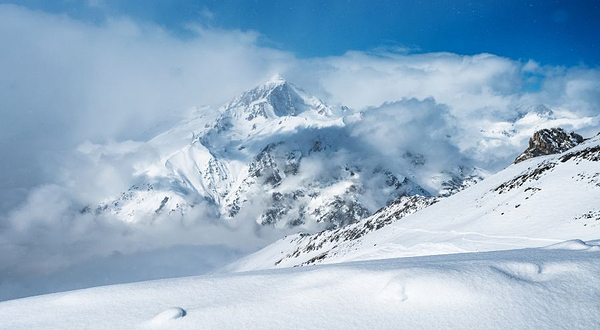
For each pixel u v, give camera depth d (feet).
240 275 37.96
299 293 29.48
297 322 25.18
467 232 154.61
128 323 27.20
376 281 29.27
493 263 30.60
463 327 22.53
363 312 25.58
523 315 23.04
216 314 27.32
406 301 26.17
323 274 32.53
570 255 32.68
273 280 34.17
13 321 28.94
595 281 26.09
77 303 31.35
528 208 153.79
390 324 23.75
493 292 25.81
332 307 26.71
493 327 22.20
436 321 23.48
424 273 28.66
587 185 149.69
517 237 125.70
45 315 29.55
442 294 26.05
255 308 27.81
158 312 28.84
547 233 120.16
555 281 26.94
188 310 28.40
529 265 29.48
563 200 146.30
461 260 34.50
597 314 22.22
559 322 21.99
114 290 33.63
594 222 113.70
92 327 26.89
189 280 36.06
